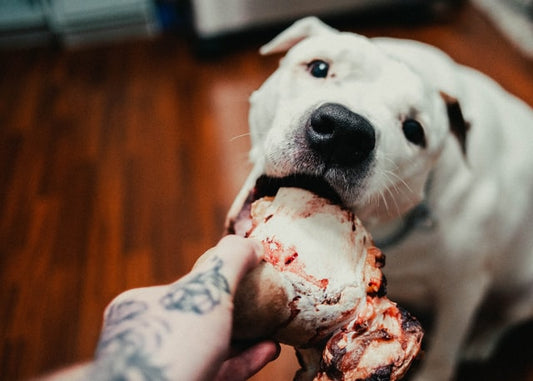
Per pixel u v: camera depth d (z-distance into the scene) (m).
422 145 1.04
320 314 0.66
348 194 0.85
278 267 0.67
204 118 2.48
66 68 2.96
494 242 1.38
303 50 1.09
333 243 0.71
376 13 3.19
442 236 1.25
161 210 2.02
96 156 2.29
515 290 1.56
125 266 1.82
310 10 2.99
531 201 1.44
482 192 1.31
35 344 1.61
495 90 1.50
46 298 1.73
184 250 1.86
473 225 1.29
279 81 1.09
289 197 0.77
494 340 1.63
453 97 1.12
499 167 1.38
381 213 1.06
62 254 1.87
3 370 1.54
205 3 2.75
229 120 2.46
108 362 0.51
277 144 0.86
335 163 0.83
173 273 1.79
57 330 1.64
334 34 1.12
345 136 0.81
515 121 1.47
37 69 2.97
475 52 2.87
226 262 0.60
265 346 0.71
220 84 2.72
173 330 0.54
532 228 1.47
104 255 1.86
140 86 2.75
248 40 3.03
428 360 1.44
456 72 1.37
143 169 2.21
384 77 1.00
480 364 1.61
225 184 2.12
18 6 3.08
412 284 1.35
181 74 2.83
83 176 2.19
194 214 2.00
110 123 2.49
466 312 1.38
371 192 0.88
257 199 0.91
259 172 0.94
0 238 1.94
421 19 3.14
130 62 2.97
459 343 1.43
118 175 2.19
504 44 2.92
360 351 0.66
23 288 1.77
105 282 1.77
